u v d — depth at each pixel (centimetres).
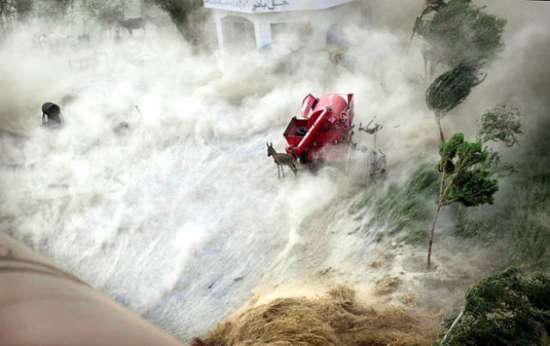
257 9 2270
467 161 937
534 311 699
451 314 895
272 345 877
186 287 1168
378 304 984
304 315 940
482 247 1074
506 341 691
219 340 978
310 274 1124
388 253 1129
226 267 1206
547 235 1031
